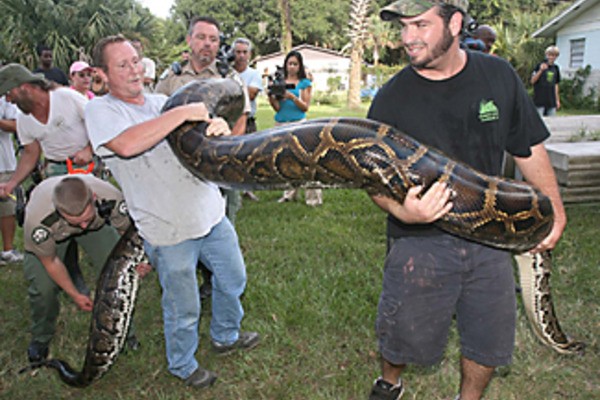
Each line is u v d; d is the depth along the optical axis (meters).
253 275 5.85
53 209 3.93
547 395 3.81
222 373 4.30
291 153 3.24
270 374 4.24
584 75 24.75
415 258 3.22
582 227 6.87
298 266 6.08
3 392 4.15
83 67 8.44
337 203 9.00
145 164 3.66
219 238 4.04
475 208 2.93
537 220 3.05
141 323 5.11
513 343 3.29
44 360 4.30
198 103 3.53
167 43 28.06
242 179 3.43
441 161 2.99
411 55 2.90
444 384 3.95
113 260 4.18
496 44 29.58
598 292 5.07
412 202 2.88
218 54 5.49
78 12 22.67
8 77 5.07
